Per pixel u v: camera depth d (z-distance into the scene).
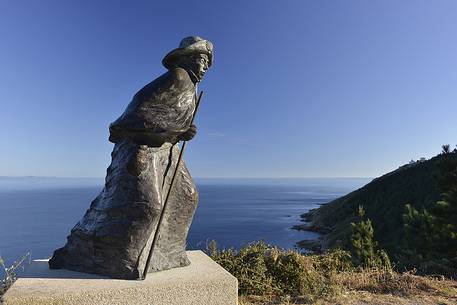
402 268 9.81
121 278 3.46
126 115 3.55
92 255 3.61
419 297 5.95
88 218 3.79
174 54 3.83
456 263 9.62
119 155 3.70
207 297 3.45
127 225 3.44
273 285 6.18
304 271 6.41
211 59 4.00
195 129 3.88
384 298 5.82
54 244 42.62
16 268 4.84
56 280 3.39
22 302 2.98
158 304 3.29
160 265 3.78
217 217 88.12
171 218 3.89
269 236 52.53
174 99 3.64
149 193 3.51
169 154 3.93
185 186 4.00
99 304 3.14
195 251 4.85
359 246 11.89
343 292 6.07
